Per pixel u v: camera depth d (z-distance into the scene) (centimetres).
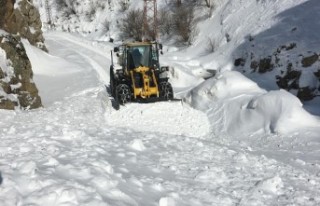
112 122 1397
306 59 2105
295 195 574
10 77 1563
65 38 4275
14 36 1752
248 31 2806
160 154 681
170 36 3816
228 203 496
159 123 1380
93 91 1972
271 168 731
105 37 4841
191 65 2877
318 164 932
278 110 1330
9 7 2198
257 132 1326
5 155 539
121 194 420
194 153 741
